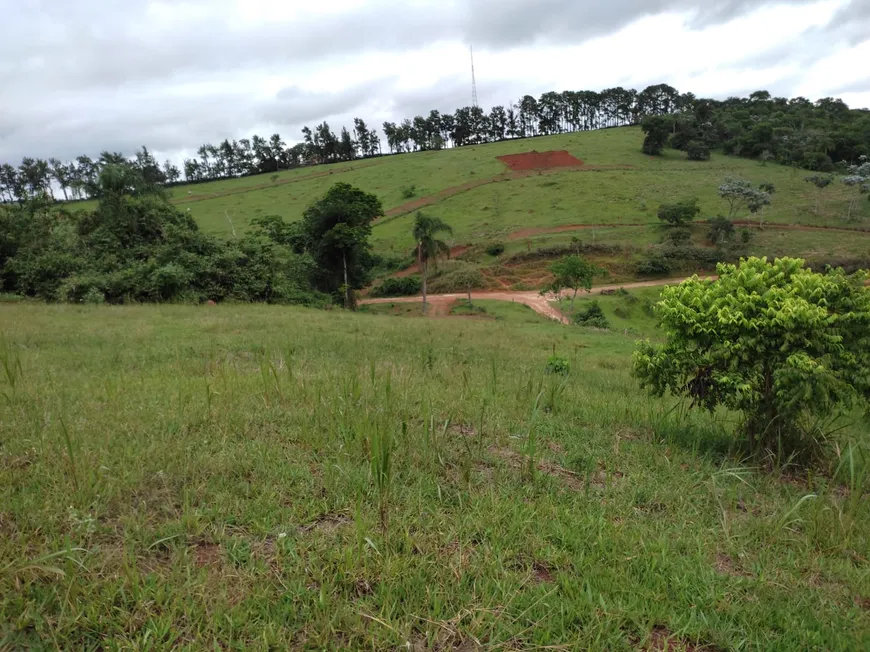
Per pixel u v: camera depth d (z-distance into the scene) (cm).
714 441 583
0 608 244
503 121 13312
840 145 8819
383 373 781
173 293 2455
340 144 11994
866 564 348
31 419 472
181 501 350
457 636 254
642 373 583
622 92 13538
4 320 1357
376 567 293
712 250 5350
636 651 254
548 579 306
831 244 5366
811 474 494
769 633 271
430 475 411
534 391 726
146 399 562
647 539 352
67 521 311
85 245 2755
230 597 266
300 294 3044
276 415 529
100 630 241
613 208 6825
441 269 5603
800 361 470
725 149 9525
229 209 8194
